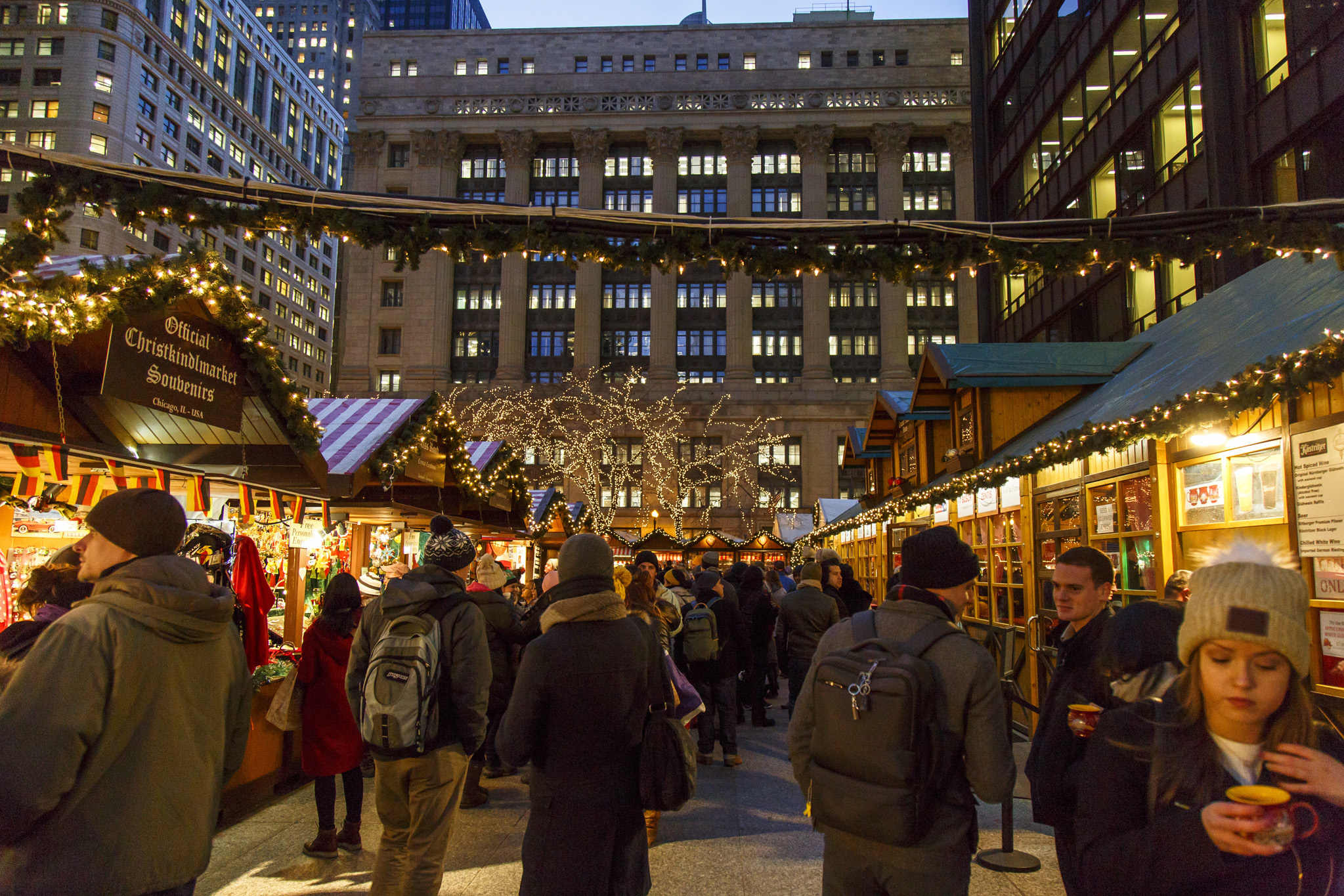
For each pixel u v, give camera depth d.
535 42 65.50
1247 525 6.18
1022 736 8.73
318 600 11.13
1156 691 2.19
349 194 4.21
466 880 4.62
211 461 7.91
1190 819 1.57
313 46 140.25
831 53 63.91
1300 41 14.17
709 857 5.03
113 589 2.31
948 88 60.72
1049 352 12.39
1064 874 2.38
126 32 74.25
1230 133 15.83
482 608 6.25
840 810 2.50
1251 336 7.08
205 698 2.43
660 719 3.35
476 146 64.38
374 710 3.67
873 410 18.77
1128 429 6.68
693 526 56.72
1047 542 9.55
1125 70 19.83
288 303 95.12
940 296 59.44
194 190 4.12
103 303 5.22
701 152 62.97
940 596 2.79
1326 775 1.46
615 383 60.19
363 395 59.97
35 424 5.93
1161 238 4.43
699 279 61.88
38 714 2.04
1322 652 5.40
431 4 167.62
